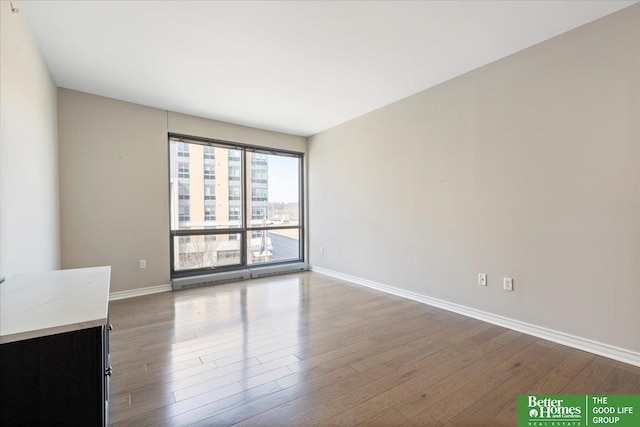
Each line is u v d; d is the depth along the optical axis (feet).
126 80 10.25
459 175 10.16
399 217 12.40
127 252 12.25
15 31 6.09
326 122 15.29
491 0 6.43
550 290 8.01
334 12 6.79
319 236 17.17
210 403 5.45
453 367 6.70
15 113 6.00
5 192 5.37
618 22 6.81
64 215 10.85
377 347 7.70
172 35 7.63
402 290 12.31
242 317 9.87
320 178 16.98
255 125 15.67
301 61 9.05
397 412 5.20
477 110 9.59
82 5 6.44
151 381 6.15
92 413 3.36
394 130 12.53
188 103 12.49
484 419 5.01
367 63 9.20
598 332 7.20
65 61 8.89
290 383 6.10
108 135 11.79
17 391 3.11
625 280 6.80
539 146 8.16
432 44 8.18
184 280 13.47
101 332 3.43
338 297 12.21
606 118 7.02
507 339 8.14
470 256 9.87
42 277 5.51
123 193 12.15
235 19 7.00
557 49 7.79
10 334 2.99
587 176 7.33
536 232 8.26
